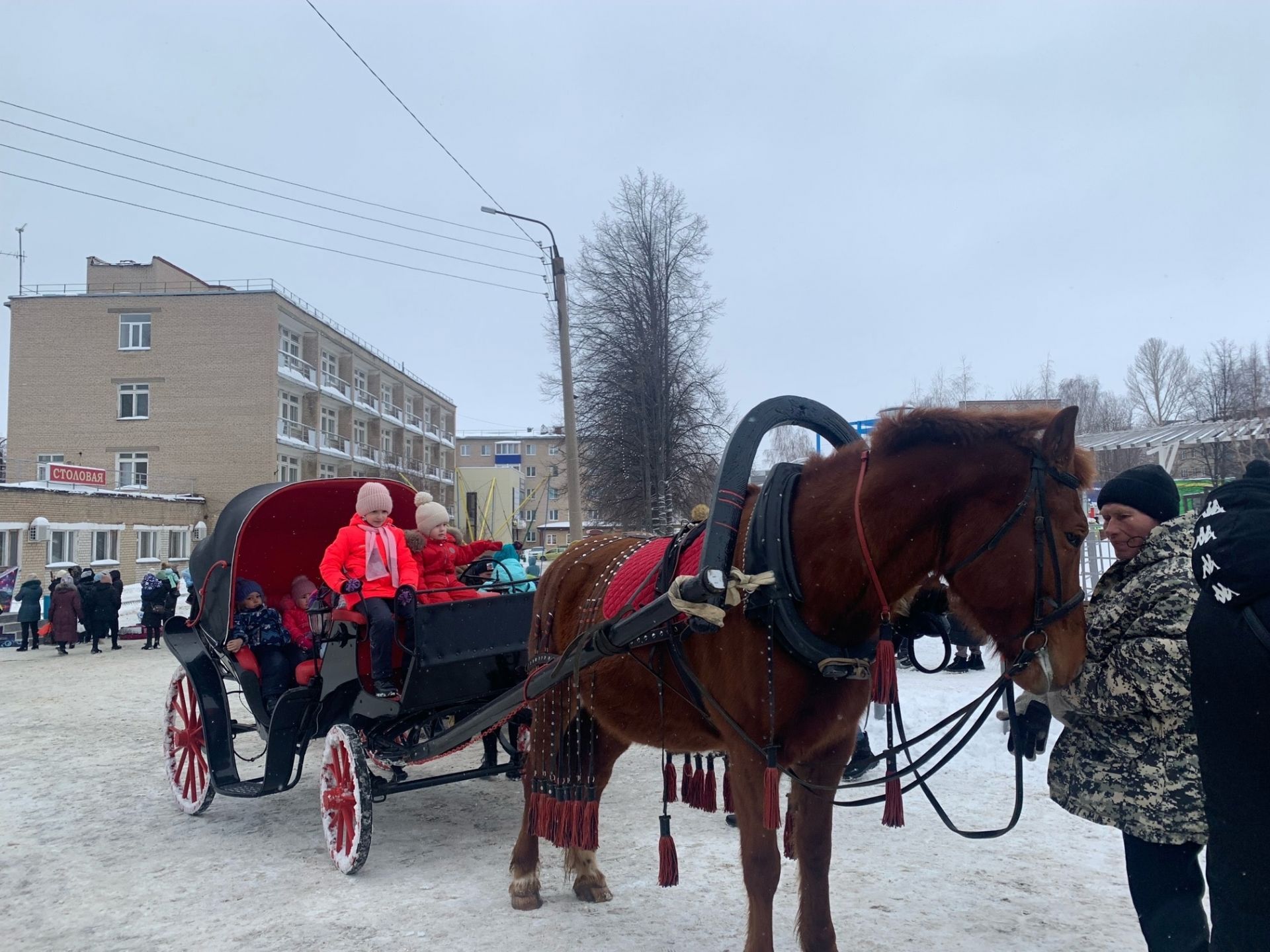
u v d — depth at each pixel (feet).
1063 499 8.62
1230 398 69.41
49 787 21.76
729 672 10.10
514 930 12.77
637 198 81.25
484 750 21.30
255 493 20.08
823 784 10.37
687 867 15.23
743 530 10.34
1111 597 9.12
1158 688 8.43
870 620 9.73
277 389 122.11
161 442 120.37
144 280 124.67
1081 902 12.94
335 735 15.79
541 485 67.36
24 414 121.08
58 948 12.54
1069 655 8.50
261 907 13.88
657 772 22.40
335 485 20.38
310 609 18.16
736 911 13.29
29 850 16.98
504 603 16.65
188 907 13.94
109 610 56.18
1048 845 15.31
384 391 167.94
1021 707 10.83
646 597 11.43
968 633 9.84
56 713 32.81
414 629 15.76
